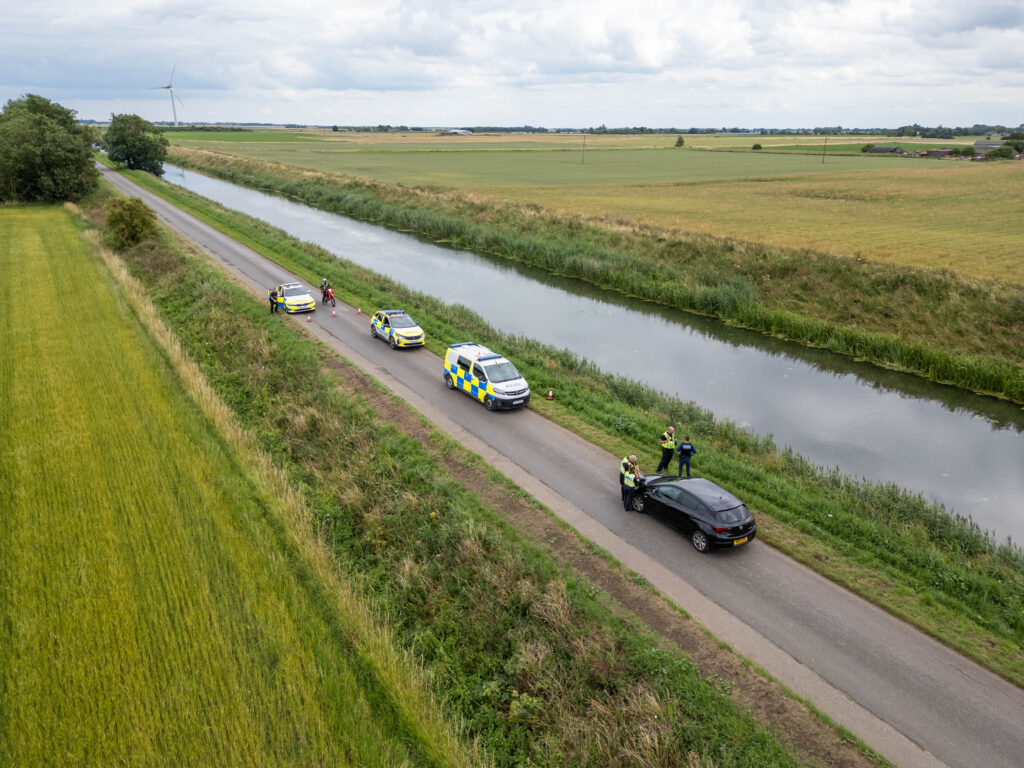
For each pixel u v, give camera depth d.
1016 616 14.30
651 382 32.66
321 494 20.27
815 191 95.06
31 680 12.55
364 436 23.19
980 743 11.41
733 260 50.41
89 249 55.38
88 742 11.27
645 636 13.83
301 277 47.59
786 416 28.97
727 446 23.64
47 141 80.69
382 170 130.62
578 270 55.09
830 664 13.22
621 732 11.43
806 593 15.44
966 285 39.25
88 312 37.81
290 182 107.94
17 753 11.02
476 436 23.70
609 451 22.84
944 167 137.00
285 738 11.41
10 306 38.84
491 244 65.06
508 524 17.98
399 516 18.39
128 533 17.30
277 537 17.38
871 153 193.75
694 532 17.12
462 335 35.19
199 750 11.15
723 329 42.06
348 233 72.81
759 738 11.27
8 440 22.59
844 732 11.48
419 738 11.48
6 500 18.86
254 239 60.34
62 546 16.73
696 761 10.72
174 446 22.19
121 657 13.16
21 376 28.44
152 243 53.84
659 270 51.47
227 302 38.53
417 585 15.80
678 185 105.62
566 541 17.41
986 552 17.36
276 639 13.70
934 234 58.88
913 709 12.14
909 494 20.44
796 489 20.06
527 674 13.07
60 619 14.18
